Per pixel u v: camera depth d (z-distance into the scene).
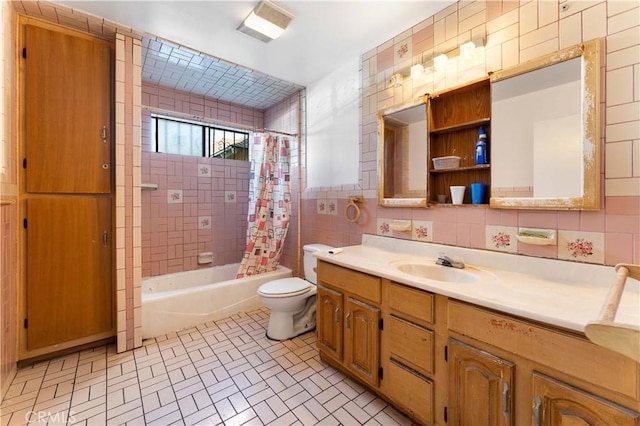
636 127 1.13
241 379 1.73
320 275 1.92
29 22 1.80
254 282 2.83
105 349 2.06
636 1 1.13
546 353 0.93
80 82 1.96
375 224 2.22
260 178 2.98
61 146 1.91
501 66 1.52
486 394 1.08
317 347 1.97
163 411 1.46
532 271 1.41
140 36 2.08
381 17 1.86
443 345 1.23
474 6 1.63
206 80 2.87
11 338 1.70
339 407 1.50
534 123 1.39
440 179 1.83
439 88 1.80
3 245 1.58
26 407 1.47
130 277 2.05
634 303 1.02
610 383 0.81
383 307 1.50
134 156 2.05
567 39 1.30
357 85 2.37
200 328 2.42
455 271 1.56
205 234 3.31
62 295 1.95
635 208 1.13
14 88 1.73
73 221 1.97
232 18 1.88
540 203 1.35
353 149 2.42
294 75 2.72
